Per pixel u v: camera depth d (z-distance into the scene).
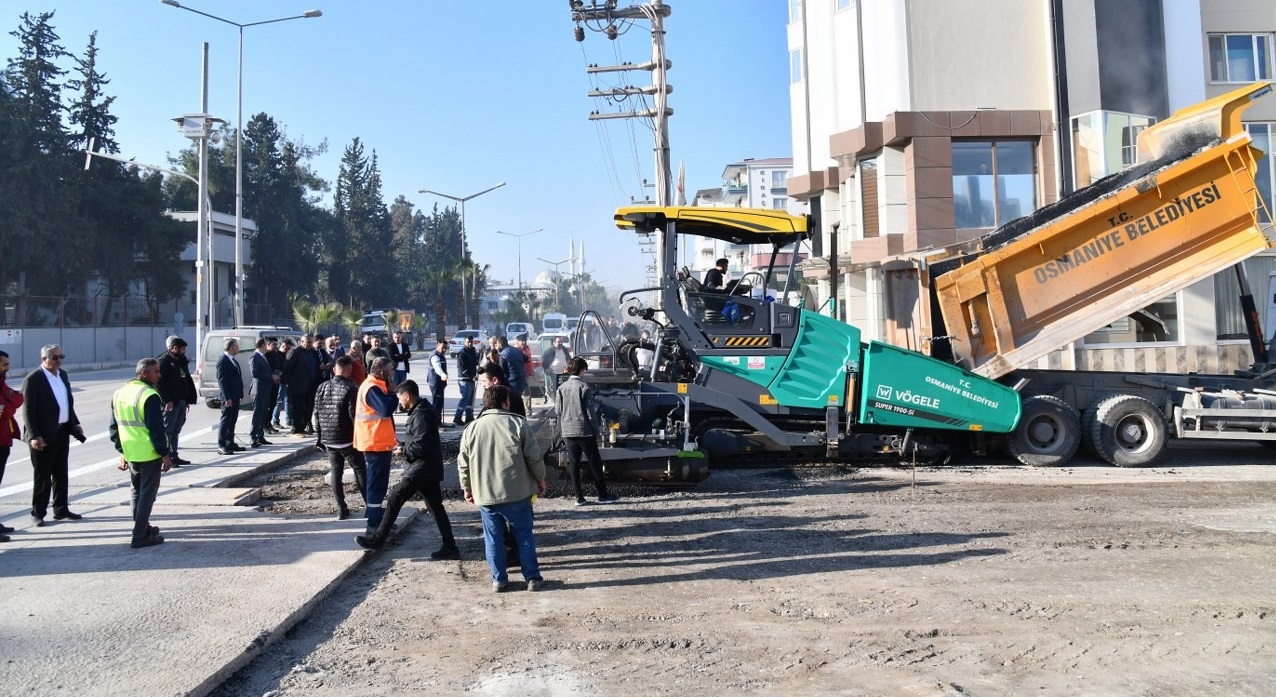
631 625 5.92
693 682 4.94
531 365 20.70
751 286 11.77
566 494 10.51
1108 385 12.43
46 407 8.46
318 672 5.16
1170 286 11.66
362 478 9.03
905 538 8.12
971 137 21.55
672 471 10.47
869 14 22.69
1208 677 4.91
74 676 4.84
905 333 13.59
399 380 18.55
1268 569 6.97
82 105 55.72
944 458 12.02
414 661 5.32
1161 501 9.63
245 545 7.84
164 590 6.44
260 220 70.69
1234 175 11.59
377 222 87.06
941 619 5.93
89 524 8.69
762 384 11.43
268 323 67.69
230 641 5.39
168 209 68.50
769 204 79.38
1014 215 21.81
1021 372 12.51
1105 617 5.90
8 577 6.78
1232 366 21.08
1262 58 23.69
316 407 9.06
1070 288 11.73
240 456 13.08
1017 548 7.71
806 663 5.19
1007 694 4.72
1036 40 21.50
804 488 10.65
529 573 6.76
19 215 45.97
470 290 69.19
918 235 21.28
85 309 48.56
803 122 27.31
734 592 6.62
